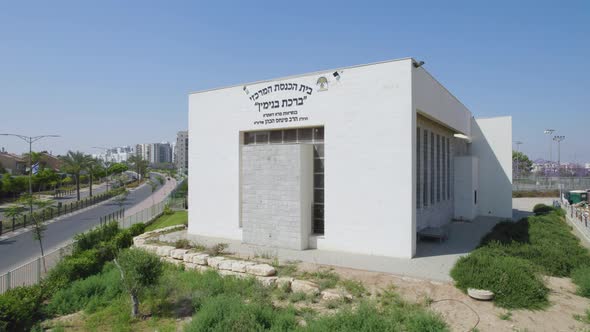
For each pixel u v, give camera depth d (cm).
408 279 950
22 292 984
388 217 1221
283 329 709
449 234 1636
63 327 845
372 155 1253
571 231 1920
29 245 2117
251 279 1002
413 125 1206
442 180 1922
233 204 1587
